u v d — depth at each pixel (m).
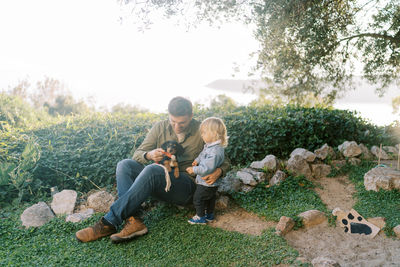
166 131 3.53
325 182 4.55
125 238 3.06
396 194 3.82
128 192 3.05
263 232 3.22
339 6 6.08
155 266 2.68
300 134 5.29
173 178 3.26
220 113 5.87
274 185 4.26
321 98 7.71
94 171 4.56
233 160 5.13
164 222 3.44
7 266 2.66
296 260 2.67
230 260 2.73
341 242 3.11
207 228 3.30
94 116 6.27
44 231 3.37
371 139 6.11
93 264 2.72
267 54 6.29
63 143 4.91
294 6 5.32
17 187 4.04
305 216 3.43
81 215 3.65
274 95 7.32
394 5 6.38
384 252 2.83
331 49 6.58
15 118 7.37
